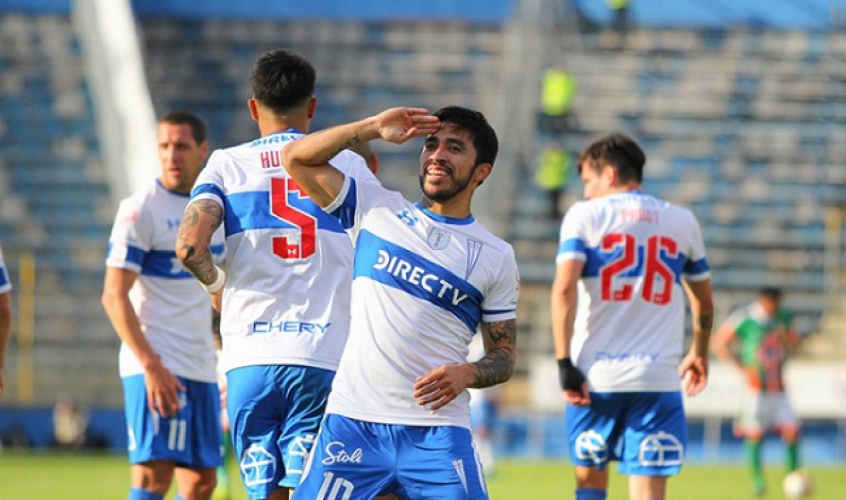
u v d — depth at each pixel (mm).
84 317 85062
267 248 20266
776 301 51812
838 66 102375
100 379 81125
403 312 17953
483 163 18250
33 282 86375
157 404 24656
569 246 25625
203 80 102500
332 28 106562
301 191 20359
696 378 27016
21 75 101875
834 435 75812
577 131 97250
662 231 25766
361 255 18312
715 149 96500
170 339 25516
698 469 66062
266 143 20656
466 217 18422
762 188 93938
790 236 90688
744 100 100000
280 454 20281
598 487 26156
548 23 104375
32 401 79750
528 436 74750
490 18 108688
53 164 95812
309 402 20109
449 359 18125
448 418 17906
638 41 104188
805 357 83188
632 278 25594
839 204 92875
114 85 99062
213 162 20547
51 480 52000
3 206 92750
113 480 52094
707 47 104000
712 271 88312
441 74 103188
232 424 20531
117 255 25047
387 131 17562
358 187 18438
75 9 106375
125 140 95938
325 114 100188
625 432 25672
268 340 20141
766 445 76812
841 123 98875
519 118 97625
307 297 20250
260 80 20797
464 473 17656
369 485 17719
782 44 104188
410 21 107250
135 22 106000
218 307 20766
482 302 18406
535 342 83688
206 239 19469
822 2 107125
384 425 17781
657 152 96125
